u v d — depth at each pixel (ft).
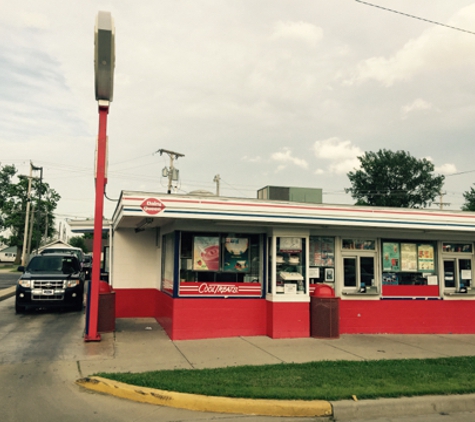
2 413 19.35
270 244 38.50
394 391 21.83
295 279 37.99
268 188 47.24
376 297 41.34
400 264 42.78
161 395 21.09
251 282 38.47
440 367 27.22
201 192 39.78
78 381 23.81
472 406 21.81
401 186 151.43
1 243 252.62
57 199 215.51
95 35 32.83
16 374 25.08
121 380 22.91
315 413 20.21
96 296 33.88
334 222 37.32
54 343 33.09
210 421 19.25
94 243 33.78
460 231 42.22
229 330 37.04
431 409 21.30
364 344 35.50
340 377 24.30
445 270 44.27
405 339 38.45
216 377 23.91
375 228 40.75
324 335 37.32
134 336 36.65
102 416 19.44
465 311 43.32
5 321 43.62
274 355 30.76
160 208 33.22
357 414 20.42
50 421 18.69
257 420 19.56
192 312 36.11
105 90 33.68
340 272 41.11
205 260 37.47
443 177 151.74
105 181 33.86
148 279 47.57
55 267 53.11
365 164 154.61
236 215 34.81
